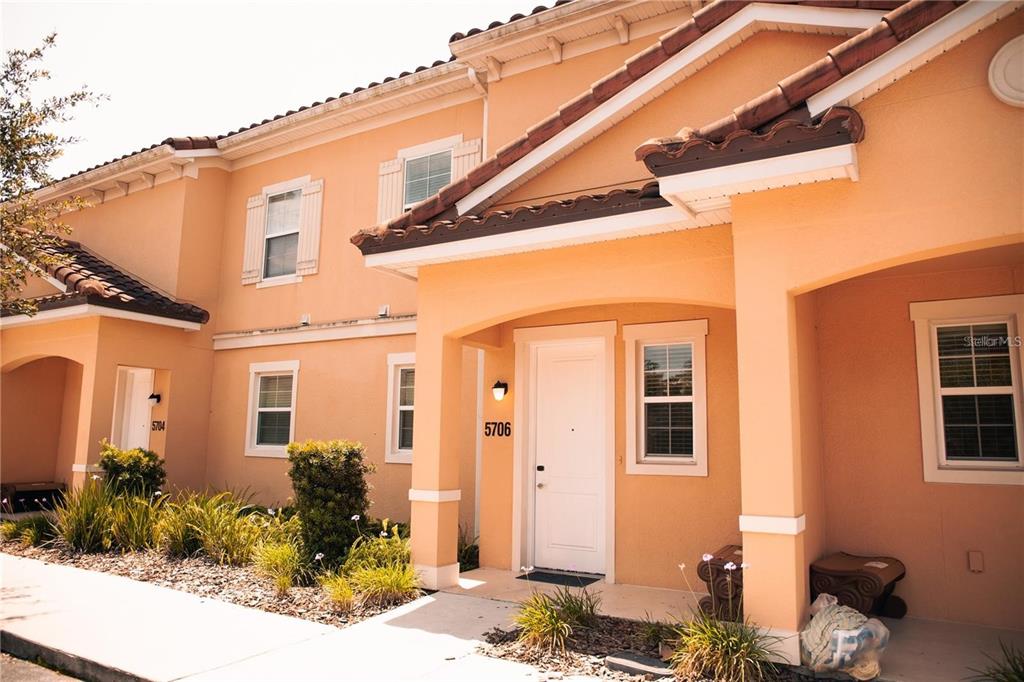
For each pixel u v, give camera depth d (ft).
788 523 17.31
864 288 23.32
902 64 16.49
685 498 25.39
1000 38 16.16
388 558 25.91
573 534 28.17
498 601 23.50
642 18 30.27
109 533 31.58
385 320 36.88
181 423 41.73
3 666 19.01
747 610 17.54
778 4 21.84
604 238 21.89
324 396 38.81
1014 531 20.57
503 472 29.40
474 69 34.04
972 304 21.71
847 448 22.95
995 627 20.47
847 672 16.31
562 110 24.70
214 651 18.57
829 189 17.76
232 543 29.12
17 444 47.50
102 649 18.75
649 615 21.52
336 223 39.83
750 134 17.11
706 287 20.74
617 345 27.50
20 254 32.73
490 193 25.57
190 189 43.37
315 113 39.24
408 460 35.17
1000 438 21.33
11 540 34.12
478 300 25.17
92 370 38.01
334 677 16.71
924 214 16.63
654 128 24.21
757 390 18.12
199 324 42.14
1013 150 15.89
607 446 27.07
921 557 21.65
